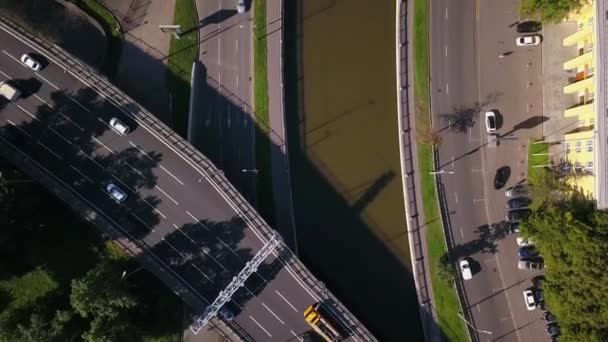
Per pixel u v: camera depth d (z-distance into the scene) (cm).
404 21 9800
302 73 9888
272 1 9650
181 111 9500
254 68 9606
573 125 9762
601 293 8200
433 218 9669
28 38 9000
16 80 8994
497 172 9788
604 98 8331
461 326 9581
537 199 9475
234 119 9562
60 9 9400
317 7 9950
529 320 9712
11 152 8938
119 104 9044
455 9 9856
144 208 9100
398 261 9781
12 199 8369
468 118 9794
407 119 9744
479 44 9875
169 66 9531
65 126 9025
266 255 8944
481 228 9750
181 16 9569
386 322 9688
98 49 9406
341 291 9669
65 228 9200
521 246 9731
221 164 9531
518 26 9894
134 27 9525
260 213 9519
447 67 9825
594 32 8569
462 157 9769
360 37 9950
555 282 8712
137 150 9069
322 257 9731
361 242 9788
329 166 9819
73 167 9038
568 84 9838
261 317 9200
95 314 8469
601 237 8281
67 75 9031
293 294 9206
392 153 9875
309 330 9244
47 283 9119
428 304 9588
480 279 9700
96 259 9194
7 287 9069
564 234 8500
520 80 9894
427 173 9688
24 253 9081
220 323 9125
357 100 9925
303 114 9844
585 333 8319
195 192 9100
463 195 9750
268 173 9556
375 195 9831
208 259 9144
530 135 9844
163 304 9269
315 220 9756
